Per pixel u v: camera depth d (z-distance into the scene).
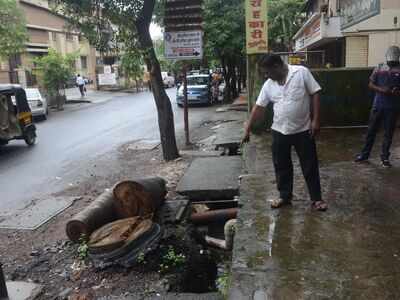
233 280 3.68
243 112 19.66
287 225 4.70
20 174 10.63
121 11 9.80
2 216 7.66
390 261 3.88
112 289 5.11
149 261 5.68
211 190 7.31
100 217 6.29
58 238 6.61
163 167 10.28
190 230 6.62
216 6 23.11
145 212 6.56
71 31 11.09
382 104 6.71
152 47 10.31
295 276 3.70
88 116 22.77
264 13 9.48
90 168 10.88
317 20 16.16
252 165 7.26
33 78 36.00
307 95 4.79
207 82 26.62
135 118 20.75
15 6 24.48
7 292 4.94
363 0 9.51
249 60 9.89
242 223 4.81
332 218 4.84
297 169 6.82
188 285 5.45
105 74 43.53
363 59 12.81
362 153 7.17
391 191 5.64
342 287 3.50
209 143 12.81
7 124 13.56
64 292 5.10
